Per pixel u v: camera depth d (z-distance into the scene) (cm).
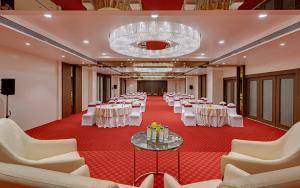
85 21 456
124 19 441
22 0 360
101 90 1872
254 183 118
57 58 837
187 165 389
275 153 283
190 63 1070
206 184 208
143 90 3328
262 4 369
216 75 1284
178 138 329
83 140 569
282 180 119
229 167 208
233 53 750
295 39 497
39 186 120
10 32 442
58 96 907
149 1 368
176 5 383
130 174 350
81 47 760
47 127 742
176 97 1395
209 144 534
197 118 809
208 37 598
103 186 115
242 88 1040
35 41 527
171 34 459
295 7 343
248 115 1013
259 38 568
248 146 298
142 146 290
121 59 1021
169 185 195
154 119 938
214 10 340
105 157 429
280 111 763
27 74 696
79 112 1139
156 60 1045
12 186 126
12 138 256
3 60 587
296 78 666
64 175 125
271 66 804
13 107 630
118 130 699
